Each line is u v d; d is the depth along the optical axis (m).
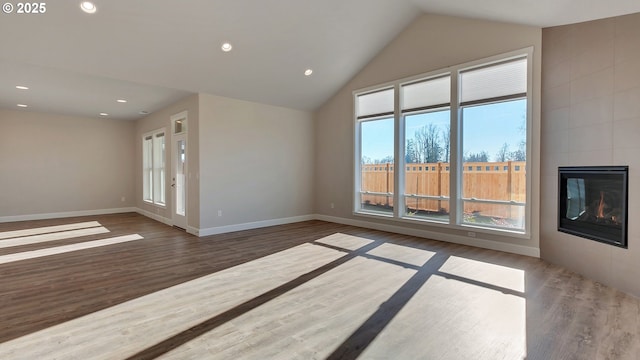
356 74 6.52
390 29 5.53
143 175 8.40
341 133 6.94
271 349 2.13
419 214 5.68
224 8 4.07
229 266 3.91
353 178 6.68
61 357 2.04
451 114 5.11
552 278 3.45
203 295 3.02
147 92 5.66
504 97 4.58
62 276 3.55
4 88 5.39
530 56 4.27
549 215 4.08
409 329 2.38
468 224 5.04
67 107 6.99
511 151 4.58
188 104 6.02
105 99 6.20
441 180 5.34
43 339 2.25
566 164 3.77
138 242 5.20
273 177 6.78
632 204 2.95
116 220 7.45
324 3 4.48
